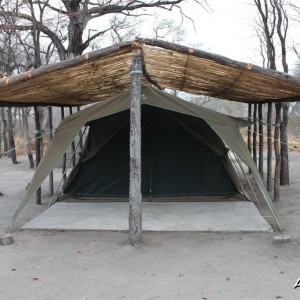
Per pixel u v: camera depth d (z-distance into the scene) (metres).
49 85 5.52
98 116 5.54
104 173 7.35
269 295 3.26
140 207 4.60
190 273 3.74
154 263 4.02
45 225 5.43
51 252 4.42
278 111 7.28
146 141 7.31
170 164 7.20
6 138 18.75
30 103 7.15
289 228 5.23
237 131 5.65
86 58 4.57
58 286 3.52
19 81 4.70
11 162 15.64
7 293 3.40
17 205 7.23
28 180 10.59
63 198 7.20
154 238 4.84
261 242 4.63
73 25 10.97
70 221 5.63
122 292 3.36
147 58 5.18
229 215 5.84
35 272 3.86
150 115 7.27
